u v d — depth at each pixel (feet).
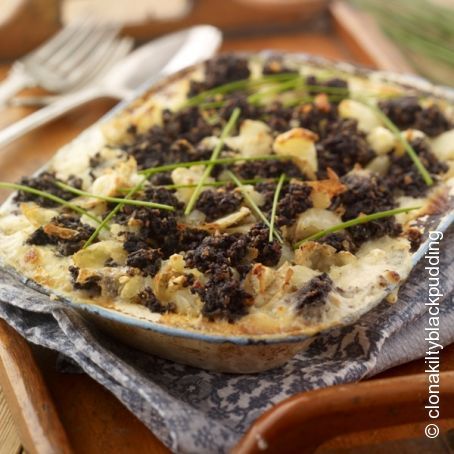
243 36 2.53
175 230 1.44
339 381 1.37
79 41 2.31
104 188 1.52
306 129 1.69
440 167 1.61
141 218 1.43
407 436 1.38
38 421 1.31
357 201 1.50
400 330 1.47
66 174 1.61
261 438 1.20
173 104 1.81
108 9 2.64
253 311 1.32
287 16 2.52
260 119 1.75
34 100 2.22
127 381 1.30
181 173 1.55
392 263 1.41
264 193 1.51
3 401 1.46
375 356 1.41
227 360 1.38
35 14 2.38
